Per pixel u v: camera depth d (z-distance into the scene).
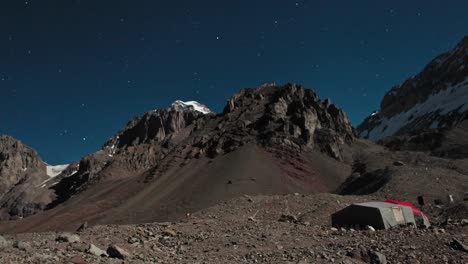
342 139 192.50
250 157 165.38
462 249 16.41
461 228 20.22
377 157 136.25
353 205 28.47
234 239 22.72
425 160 112.75
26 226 167.62
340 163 172.00
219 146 186.62
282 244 21.23
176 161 191.12
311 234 24.05
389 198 53.25
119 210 147.12
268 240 22.28
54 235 23.48
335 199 41.97
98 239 21.39
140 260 16.44
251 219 31.02
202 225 27.88
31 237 22.50
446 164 99.69
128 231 24.58
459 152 135.50
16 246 17.23
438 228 20.83
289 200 41.28
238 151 174.00
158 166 193.75
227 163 164.75
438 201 45.22
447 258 15.66
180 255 18.92
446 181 59.53
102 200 176.12
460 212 35.25
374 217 27.31
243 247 20.75
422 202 45.94
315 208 38.44
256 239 22.62
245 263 16.91
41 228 156.00
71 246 17.95
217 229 26.31
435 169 67.31
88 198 198.88
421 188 56.97
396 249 17.38
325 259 16.66
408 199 52.12
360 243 19.42
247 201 40.69
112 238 22.09
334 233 23.91
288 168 161.00
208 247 21.08
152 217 130.12
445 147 150.12
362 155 179.12
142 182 184.62
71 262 13.98
